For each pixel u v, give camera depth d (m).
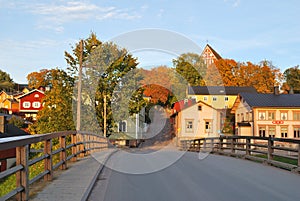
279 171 11.83
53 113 27.83
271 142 13.98
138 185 9.01
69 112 28.05
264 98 50.38
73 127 27.73
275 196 7.60
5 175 5.55
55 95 28.12
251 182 9.44
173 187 8.70
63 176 9.70
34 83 79.25
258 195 7.70
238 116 54.12
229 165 13.70
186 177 10.36
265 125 48.66
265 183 9.28
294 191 8.17
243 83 62.06
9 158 22.53
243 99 51.91
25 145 6.54
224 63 60.12
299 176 10.65
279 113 48.84
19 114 64.19
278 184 9.12
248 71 63.31
